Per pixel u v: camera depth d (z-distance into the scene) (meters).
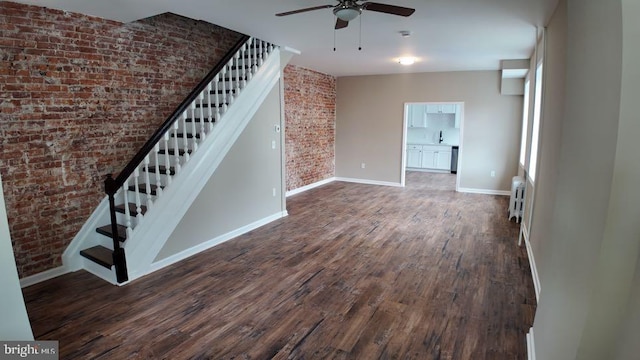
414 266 3.68
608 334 1.23
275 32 4.20
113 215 3.24
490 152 7.19
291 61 6.29
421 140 11.12
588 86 1.55
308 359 2.26
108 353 2.32
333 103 8.48
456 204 6.38
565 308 1.59
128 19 3.63
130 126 3.97
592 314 1.24
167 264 3.73
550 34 3.47
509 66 5.84
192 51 4.70
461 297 3.04
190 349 2.36
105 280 3.39
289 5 3.19
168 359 2.27
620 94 1.15
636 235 1.15
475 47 4.91
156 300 3.01
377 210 5.97
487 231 4.83
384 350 2.34
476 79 7.10
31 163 3.18
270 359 2.26
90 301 2.99
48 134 3.27
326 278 3.41
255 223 4.98
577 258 1.50
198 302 2.97
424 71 7.39
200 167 4.05
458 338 2.46
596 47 1.46
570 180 1.78
